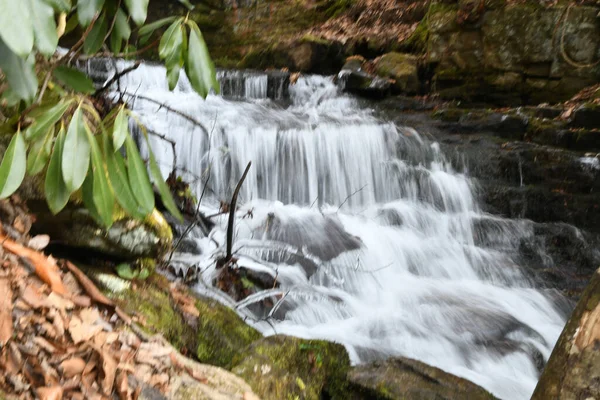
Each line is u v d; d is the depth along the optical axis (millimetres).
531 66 8992
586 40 8633
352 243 5223
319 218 5566
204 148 6129
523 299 5102
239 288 3865
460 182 6766
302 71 10641
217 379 2400
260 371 2760
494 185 6773
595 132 7023
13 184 1479
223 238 4422
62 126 1604
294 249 4527
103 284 2781
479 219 6371
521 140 7602
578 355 1952
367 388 2871
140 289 2936
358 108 9117
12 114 2418
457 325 4270
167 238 3229
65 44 6898
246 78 9148
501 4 9031
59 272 2400
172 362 2330
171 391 2160
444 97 9539
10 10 1143
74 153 1521
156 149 5711
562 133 7211
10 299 1891
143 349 2273
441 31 9547
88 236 2814
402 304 4570
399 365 3047
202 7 12234
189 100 7781
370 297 4598
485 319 4418
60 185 1585
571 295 5367
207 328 3033
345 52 11023
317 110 8594
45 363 1844
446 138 7473
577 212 6547
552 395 1994
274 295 3971
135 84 7875
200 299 3285
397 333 4016
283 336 3107
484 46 9219
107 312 2447
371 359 3578
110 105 3945
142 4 1622
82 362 1949
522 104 9102
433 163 7102
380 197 6910
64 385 1832
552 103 8875
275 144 6496
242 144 6316
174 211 1812
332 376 3020
